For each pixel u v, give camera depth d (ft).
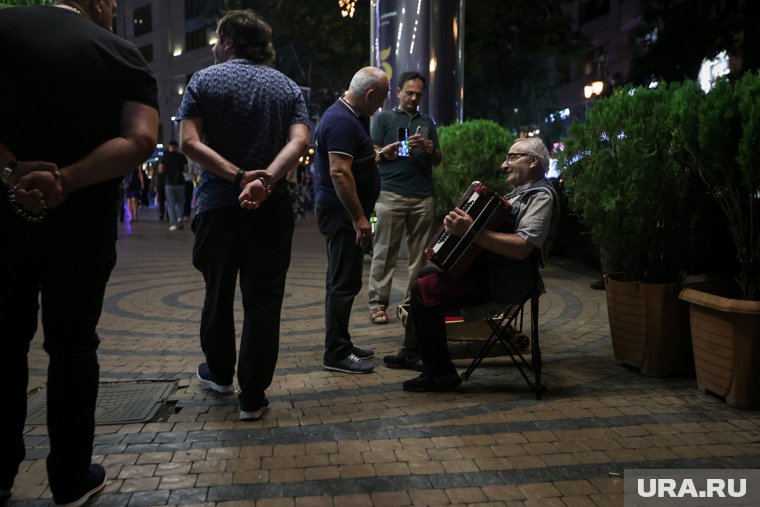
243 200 10.48
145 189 89.61
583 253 33.35
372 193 14.56
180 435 10.85
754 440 10.67
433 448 10.39
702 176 12.82
